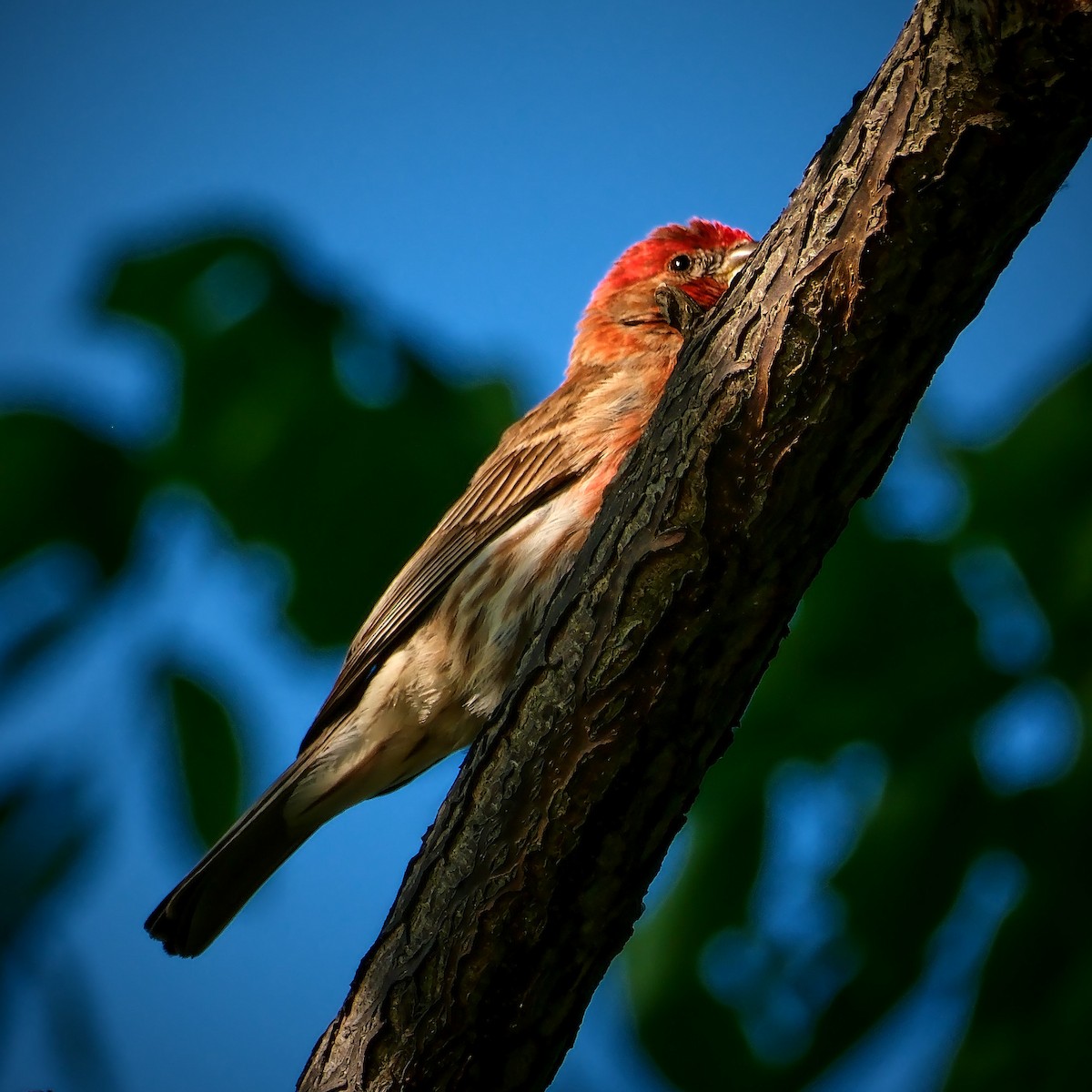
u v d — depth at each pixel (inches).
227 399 369.4
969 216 222.4
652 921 359.3
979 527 347.3
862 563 352.5
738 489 234.8
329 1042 259.0
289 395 370.9
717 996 350.0
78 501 354.9
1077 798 329.4
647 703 240.4
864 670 353.7
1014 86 218.2
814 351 229.0
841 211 228.5
